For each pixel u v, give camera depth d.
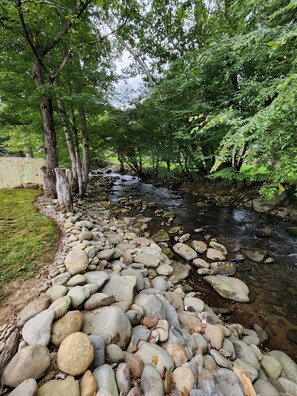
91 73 6.21
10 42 4.75
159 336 1.70
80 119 7.44
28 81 5.29
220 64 5.16
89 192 9.28
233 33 4.77
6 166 6.90
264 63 4.19
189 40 7.61
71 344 1.29
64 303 1.62
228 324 2.43
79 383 1.17
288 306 2.78
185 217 6.25
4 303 1.80
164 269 3.26
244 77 5.01
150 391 1.23
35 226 3.50
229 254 4.09
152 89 7.02
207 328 2.06
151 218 6.11
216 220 5.96
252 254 4.00
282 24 3.51
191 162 9.32
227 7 5.26
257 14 3.89
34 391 1.07
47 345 1.36
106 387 1.16
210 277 3.28
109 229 4.55
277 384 1.72
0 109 5.94
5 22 4.07
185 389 1.32
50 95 4.89
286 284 3.21
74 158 7.40
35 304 1.65
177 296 2.63
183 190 9.72
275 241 4.56
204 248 4.20
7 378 1.14
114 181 12.85
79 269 2.25
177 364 1.51
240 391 1.44
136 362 1.40
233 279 3.25
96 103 5.66
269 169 3.35
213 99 6.34
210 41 5.47
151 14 7.28
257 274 3.47
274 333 2.39
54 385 1.12
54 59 5.49
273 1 3.00
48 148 5.56
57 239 3.13
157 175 12.60
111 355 1.39
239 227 5.42
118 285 2.17
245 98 4.80
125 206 7.45
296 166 2.50
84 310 1.73
